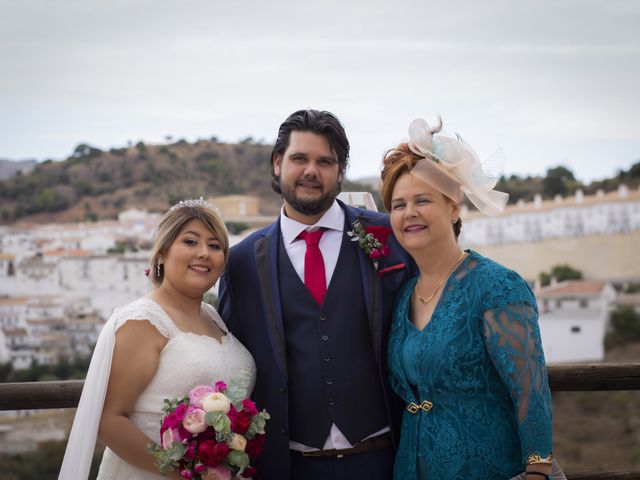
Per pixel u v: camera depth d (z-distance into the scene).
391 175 2.57
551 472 2.28
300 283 2.83
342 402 2.71
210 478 2.24
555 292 36.19
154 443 2.35
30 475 19.91
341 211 3.04
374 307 2.79
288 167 2.84
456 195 2.50
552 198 40.50
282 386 2.73
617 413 28.30
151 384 2.45
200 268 2.61
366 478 2.69
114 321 2.47
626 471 3.19
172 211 2.65
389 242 2.96
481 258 2.52
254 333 2.84
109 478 2.49
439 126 2.57
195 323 2.65
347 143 2.92
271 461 2.73
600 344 34.47
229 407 2.29
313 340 2.76
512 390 2.30
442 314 2.47
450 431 2.38
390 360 2.64
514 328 2.32
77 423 2.40
